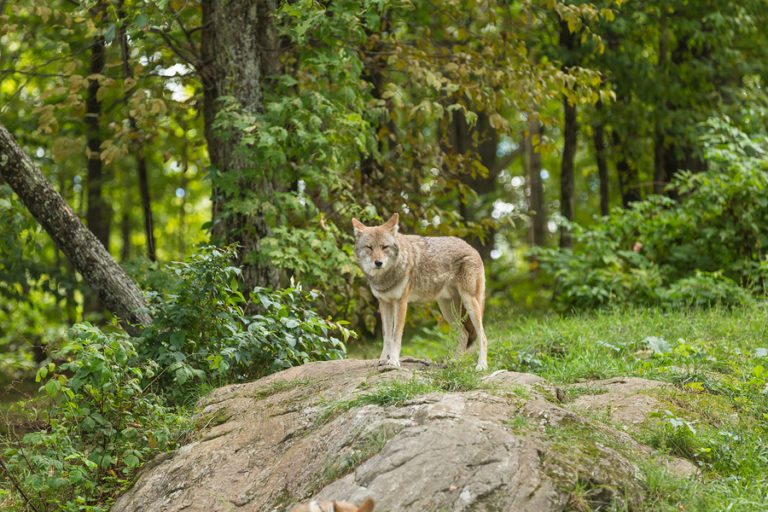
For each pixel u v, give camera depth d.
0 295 17.94
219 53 13.70
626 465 6.94
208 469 8.05
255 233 13.41
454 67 15.05
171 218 31.09
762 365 10.81
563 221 17.62
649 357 11.41
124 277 11.78
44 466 8.62
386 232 9.98
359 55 15.47
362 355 15.28
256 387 9.44
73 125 19.95
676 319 13.84
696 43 20.62
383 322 10.39
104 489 8.83
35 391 15.39
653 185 23.22
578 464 6.71
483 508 6.24
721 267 16.78
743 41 21.62
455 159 16.64
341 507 5.41
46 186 11.55
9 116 20.62
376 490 6.45
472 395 7.68
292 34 13.45
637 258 16.86
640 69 20.20
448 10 16.41
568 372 10.56
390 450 6.80
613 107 20.89
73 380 8.88
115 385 9.02
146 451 8.98
